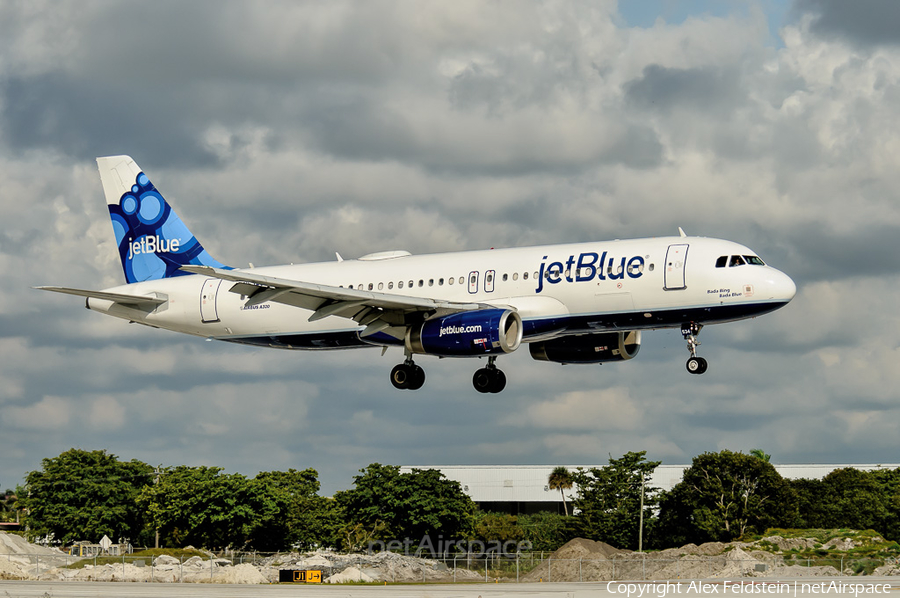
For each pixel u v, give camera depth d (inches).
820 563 4222.4
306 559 4387.3
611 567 4136.3
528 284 3034.0
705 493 6678.2
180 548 5684.1
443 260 3228.3
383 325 3120.1
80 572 3720.5
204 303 3560.5
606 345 3245.6
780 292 2810.0
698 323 2920.8
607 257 2965.1
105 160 3841.0
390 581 3966.5
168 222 3754.9
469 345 2910.9
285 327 3454.7
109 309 3676.2
